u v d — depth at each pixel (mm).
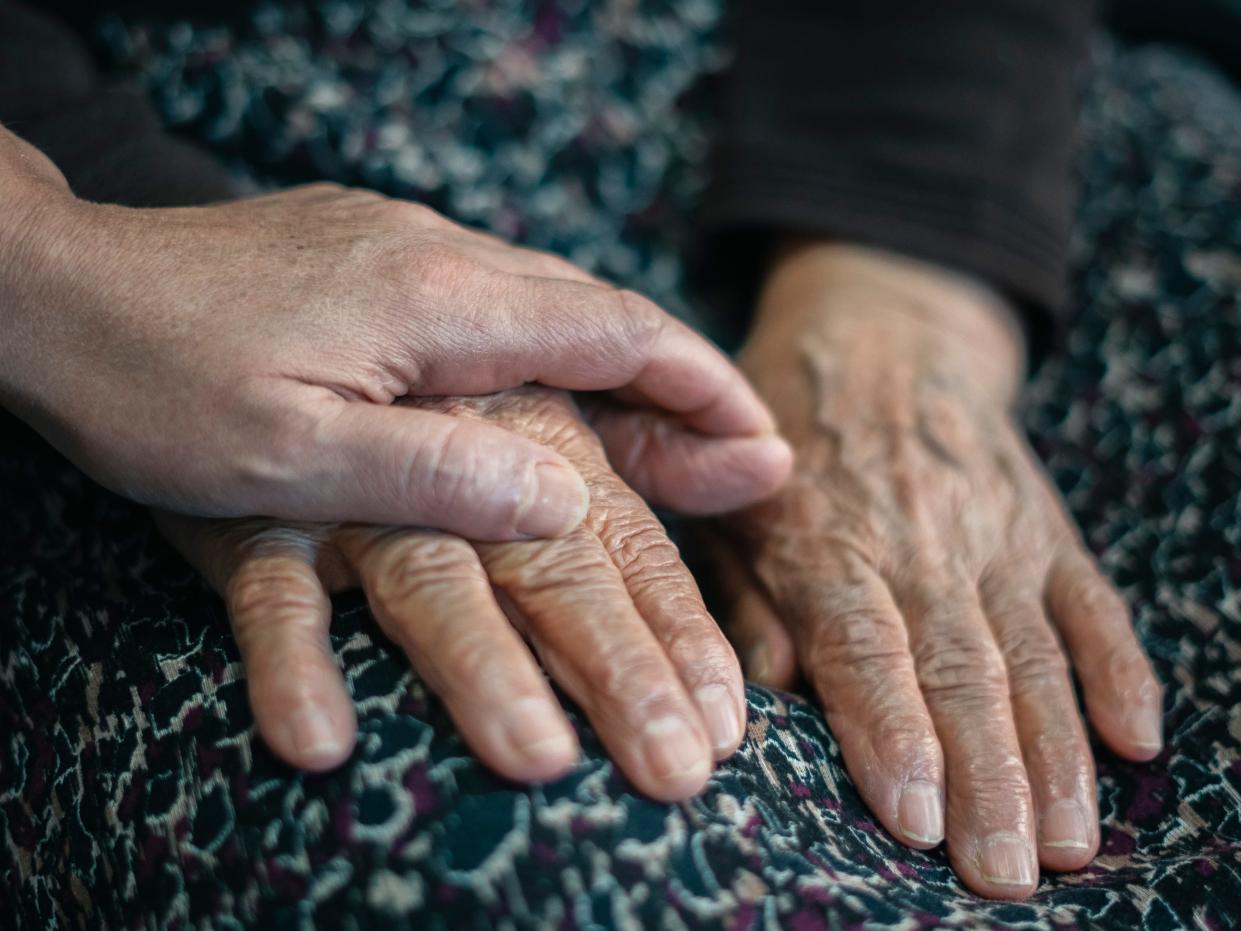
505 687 274
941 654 345
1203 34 629
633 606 294
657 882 268
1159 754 343
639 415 366
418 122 454
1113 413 436
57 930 305
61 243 309
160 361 301
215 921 271
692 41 521
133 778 292
